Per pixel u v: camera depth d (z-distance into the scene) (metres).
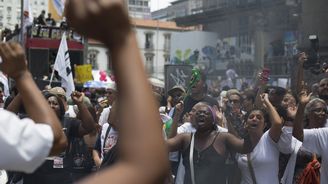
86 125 4.52
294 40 22.30
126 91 0.83
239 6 27.62
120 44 0.84
